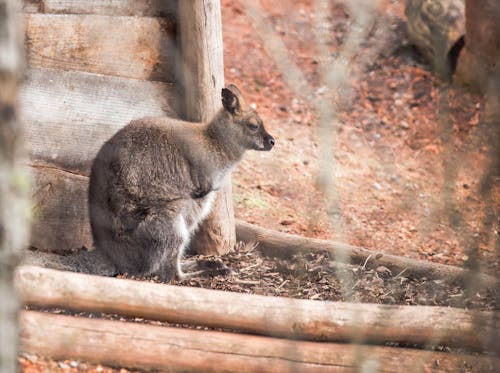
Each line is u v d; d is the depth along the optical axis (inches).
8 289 199.8
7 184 189.3
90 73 450.0
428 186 615.5
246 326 324.8
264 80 748.6
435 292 397.7
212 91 450.6
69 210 450.0
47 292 320.5
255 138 453.7
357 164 649.0
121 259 414.6
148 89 458.0
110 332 309.9
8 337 201.8
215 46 447.2
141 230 409.4
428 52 774.5
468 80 682.2
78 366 305.7
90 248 457.1
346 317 319.9
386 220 552.1
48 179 445.4
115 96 453.1
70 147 448.5
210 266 429.7
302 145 653.3
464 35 714.8
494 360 311.9
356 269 423.5
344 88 312.8
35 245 445.4
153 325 325.7
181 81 459.2
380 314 321.7
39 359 306.3
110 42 449.4
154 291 326.6
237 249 468.4
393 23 803.4
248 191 556.7
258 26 429.4
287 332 320.8
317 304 326.6
